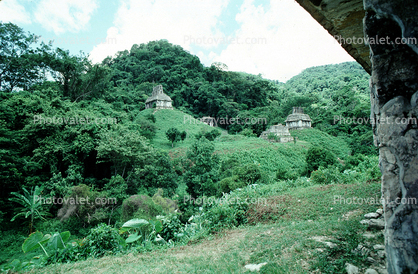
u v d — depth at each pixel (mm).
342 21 4012
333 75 107875
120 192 17656
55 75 37312
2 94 23172
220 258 4586
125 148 19625
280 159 32594
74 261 6145
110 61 96312
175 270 4234
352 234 4547
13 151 17984
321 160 19797
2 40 30656
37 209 15273
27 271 5207
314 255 3889
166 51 90750
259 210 8258
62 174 20406
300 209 7789
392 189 2131
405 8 1892
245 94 80062
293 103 66812
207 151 20188
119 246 6598
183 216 13508
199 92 72188
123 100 61625
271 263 3842
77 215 15039
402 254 1972
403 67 2084
